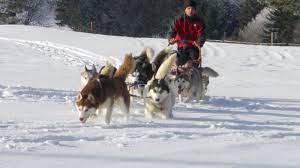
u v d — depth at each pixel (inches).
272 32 1763.0
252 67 750.5
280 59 856.9
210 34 2198.6
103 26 2172.7
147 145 220.5
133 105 359.3
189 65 400.2
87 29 2158.0
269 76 647.8
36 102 352.2
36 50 838.5
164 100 311.4
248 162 190.4
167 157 197.2
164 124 285.1
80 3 2194.9
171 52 397.4
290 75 665.6
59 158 191.6
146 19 2146.9
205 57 853.2
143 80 375.2
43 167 178.4
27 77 536.4
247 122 303.7
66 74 588.4
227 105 391.5
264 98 446.0
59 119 287.4
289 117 334.6
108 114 284.5
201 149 212.5
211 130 267.3
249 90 510.0
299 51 966.4
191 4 419.2
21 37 998.4
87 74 355.6
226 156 200.2
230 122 301.0
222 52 925.8
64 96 388.8
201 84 409.7
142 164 185.3
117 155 199.2
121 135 243.4
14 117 289.0
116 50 861.8
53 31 1131.9
